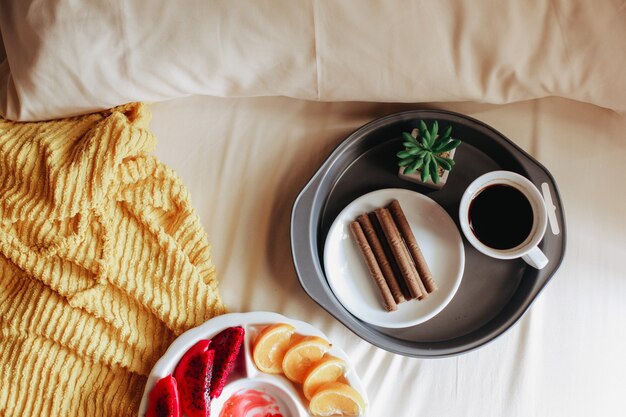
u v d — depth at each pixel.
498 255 0.82
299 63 0.81
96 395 0.86
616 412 0.86
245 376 0.83
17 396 0.84
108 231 0.85
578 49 0.79
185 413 0.81
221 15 0.77
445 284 0.86
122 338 0.85
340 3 0.76
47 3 0.78
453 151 0.86
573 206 0.89
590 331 0.87
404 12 0.77
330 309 0.84
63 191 0.83
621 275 0.88
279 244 0.89
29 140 0.85
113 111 0.87
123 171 0.85
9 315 0.85
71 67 0.80
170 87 0.83
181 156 0.90
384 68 0.81
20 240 0.85
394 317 0.86
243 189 0.90
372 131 0.86
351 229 0.86
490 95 0.84
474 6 0.77
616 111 0.88
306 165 0.90
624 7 0.77
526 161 0.85
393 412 0.86
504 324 0.85
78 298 0.84
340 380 0.83
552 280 0.88
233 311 0.87
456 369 0.87
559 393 0.86
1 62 0.91
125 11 0.78
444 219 0.86
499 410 0.86
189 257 0.87
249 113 0.91
